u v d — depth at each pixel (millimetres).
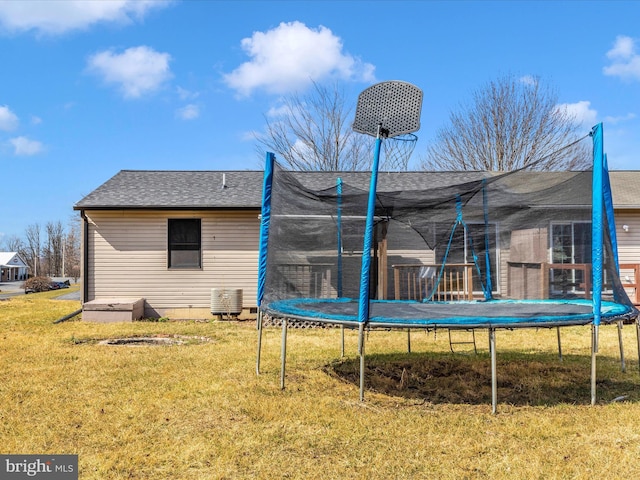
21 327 10211
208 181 13883
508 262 7039
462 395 5297
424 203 6988
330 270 5992
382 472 3355
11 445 3801
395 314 5363
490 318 4848
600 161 4852
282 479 3260
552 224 6301
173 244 12094
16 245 85625
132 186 13188
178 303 12016
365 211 6242
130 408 4699
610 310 5480
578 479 3215
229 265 12078
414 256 7605
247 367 6457
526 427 4207
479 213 6938
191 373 6094
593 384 4910
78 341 8594
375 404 4918
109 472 3340
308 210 5977
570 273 6074
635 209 12086
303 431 4129
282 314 5383
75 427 4203
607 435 4023
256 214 12070
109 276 11945
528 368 6523
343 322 4945
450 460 3547
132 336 9180
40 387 5414
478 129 27500
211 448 3750
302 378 5965
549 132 26594
